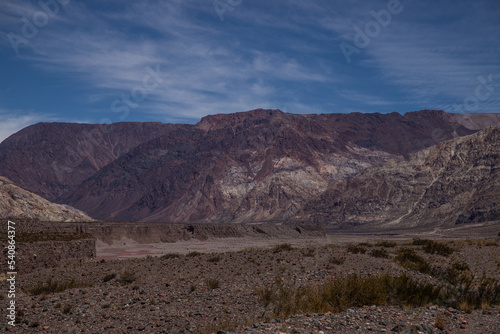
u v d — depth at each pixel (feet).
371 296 60.44
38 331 56.24
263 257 122.52
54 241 139.64
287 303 61.16
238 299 69.00
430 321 49.55
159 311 63.36
